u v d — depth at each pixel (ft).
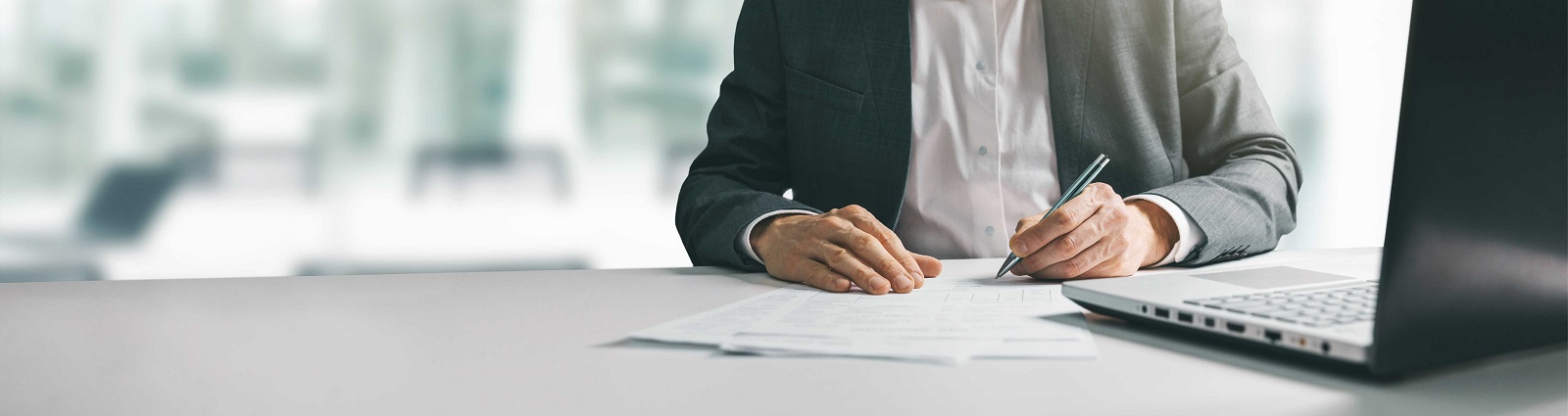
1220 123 4.43
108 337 2.04
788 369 1.59
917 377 1.51
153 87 9.51
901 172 4.42
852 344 1.74
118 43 9.42
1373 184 10.71
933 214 4.60
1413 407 1.28
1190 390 1.40
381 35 9.77
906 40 4.40
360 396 1.45
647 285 2.96
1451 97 1.30
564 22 9.97
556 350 1.81
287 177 9.78
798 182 4.66
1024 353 1.64
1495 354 1.42
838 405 1.35
